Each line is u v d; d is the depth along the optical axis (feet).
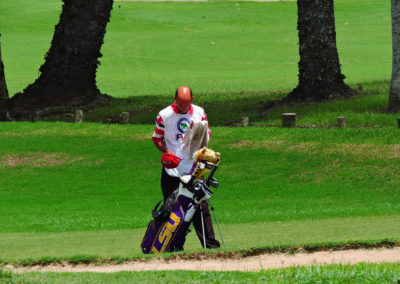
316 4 276.82
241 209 159.12
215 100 323.78
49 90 316.60
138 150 230.68
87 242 103.71
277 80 447.42
